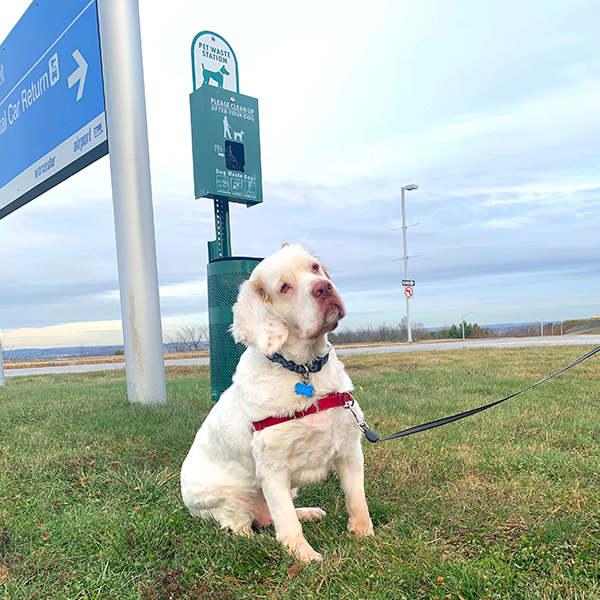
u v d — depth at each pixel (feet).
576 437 6.65
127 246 9.68
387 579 3.60
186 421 8.18
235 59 10.31
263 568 4.05
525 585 3.41
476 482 5.37
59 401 10.73
